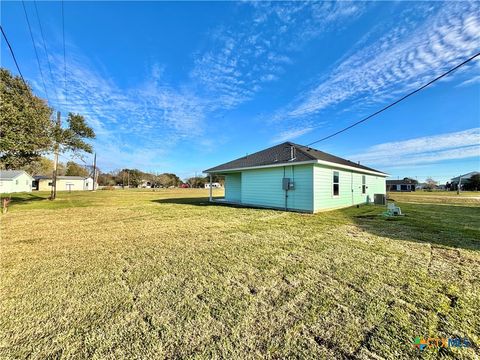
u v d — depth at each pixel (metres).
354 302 2.37
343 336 1.84
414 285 2.76
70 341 1.81
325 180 10.10
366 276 3.04
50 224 7.14
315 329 1.93
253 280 2.95
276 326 1.98
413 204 13.55
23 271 3.33
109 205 13.15
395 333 1.87
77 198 19.28
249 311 2.22
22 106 12.37
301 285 2.79
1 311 2.26
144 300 2.46
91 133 16.83
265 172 11.49
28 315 2.19
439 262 3.54
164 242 4.90
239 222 7.23
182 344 1.76
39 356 1.65
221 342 1.78
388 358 1.60
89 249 4.43
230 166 13.68
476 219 7.61
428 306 2.29
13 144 11.41
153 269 3.37
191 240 5.05
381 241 4.82
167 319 2.10
